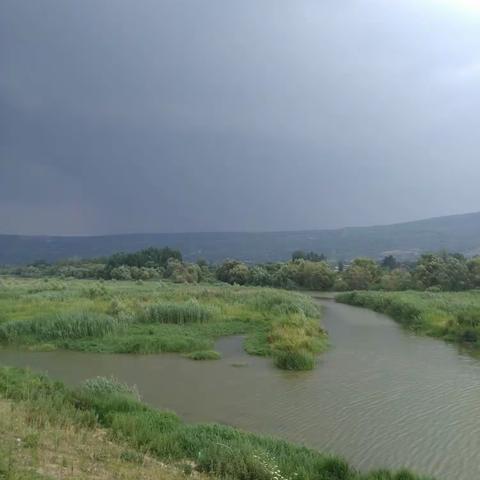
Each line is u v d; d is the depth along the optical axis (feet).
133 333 127.44
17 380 65.10
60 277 400.88
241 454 46.03
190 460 46.98
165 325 140.26
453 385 84.74
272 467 44.01
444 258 327.67
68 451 41.37
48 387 64.03
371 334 143.13
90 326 123.65
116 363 100.73
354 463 53.26
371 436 60.95
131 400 61.67
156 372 93.40
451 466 52.95
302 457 49.39
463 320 137.59
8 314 143.54
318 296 309.42
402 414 69.21
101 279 380.58
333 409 71.26
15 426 43.96
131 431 50.52
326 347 119.03
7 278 386.93
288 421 66.13
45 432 44.70
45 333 120.78
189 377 89.56
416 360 105.81
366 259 377.71
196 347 114.62
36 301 168.66
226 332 136.36
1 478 31.63
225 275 382.63
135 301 163.63
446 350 117.60
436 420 66.90
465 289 288.10
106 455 42.19
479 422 66.08
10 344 117.70
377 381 87.30
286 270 375.04
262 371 94.58
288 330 126.21
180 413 68.69
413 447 57.77
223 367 98.02
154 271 389.19
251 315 159.12
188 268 380.17
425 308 169.48
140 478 38.40
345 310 215.72
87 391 64.59
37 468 35.94
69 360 103.19
